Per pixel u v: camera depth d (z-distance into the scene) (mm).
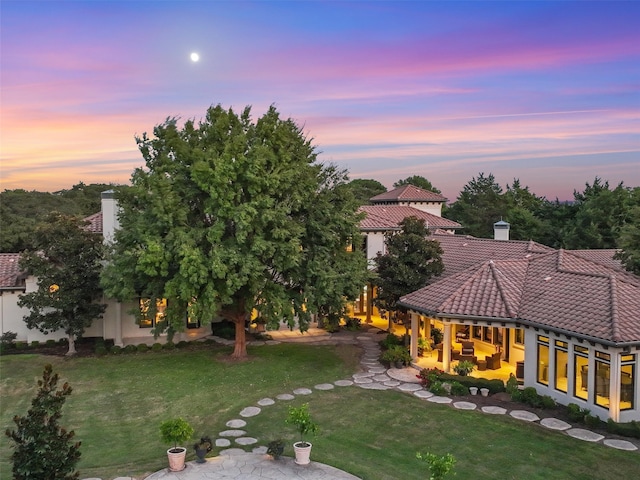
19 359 28141
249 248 24484
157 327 26562
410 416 19844
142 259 22844
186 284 23156
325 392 22672
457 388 22156
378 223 39219
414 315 26656
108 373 25734
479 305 23625
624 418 18891
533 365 22125
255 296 25812
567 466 15812
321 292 25828
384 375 25125
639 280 25109
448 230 44875
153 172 25312
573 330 19578
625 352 18594
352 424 19109
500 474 15352
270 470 15367
